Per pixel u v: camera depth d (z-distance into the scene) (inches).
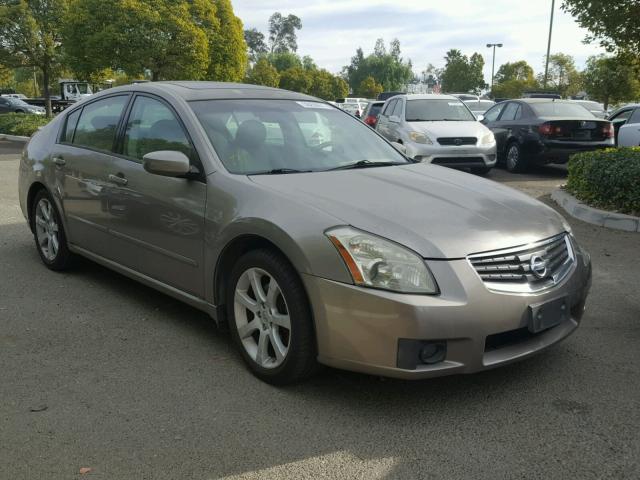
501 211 137.5
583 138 494.6
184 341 158.2
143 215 165.2
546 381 137.6
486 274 122.0
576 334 165.0
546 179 483.8
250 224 133.4
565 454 110.3
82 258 213.2
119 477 103.0
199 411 124.0
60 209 202.2
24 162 223.9
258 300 135.9
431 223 126.0
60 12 1207.6
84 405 125.8
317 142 170.1
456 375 140.1
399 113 506.3
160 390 132.4
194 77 1197.7
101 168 181.5
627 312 182.9
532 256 127.8
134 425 118.5
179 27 1116.5
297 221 127.0
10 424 118.3
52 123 220.5
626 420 121.9
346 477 103.7
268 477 103.5
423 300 115.5
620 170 305.4
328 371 141.4
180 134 160.7
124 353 150.8
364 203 132.3
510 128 529.0
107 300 187.3
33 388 132.6
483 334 118.8
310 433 116.6
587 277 144.0
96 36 1077.8
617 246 260.1
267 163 155.4
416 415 123.3
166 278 162.6
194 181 151.6
